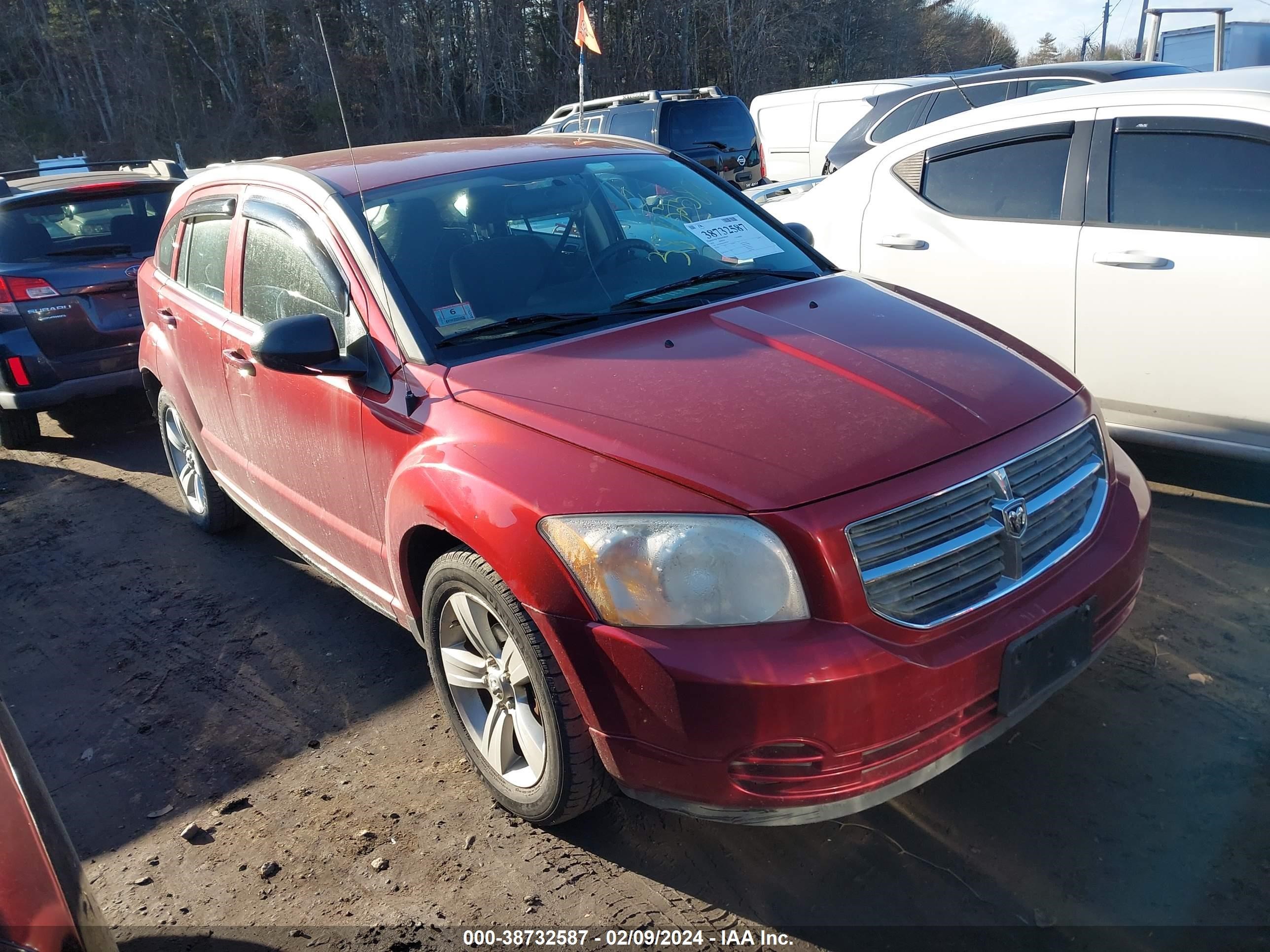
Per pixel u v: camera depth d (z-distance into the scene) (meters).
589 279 3.29
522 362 2.82
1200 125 4.05
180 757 3.30
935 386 2.56
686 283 3.37
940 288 4.88
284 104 41.25
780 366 2.67
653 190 3.76
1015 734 2.95
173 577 4.71
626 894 2.51
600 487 2.31
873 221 5.17
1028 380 2.69
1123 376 4.26
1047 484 2.49
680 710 2.17
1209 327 3.94
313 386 3.25
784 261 3.63
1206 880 2.38
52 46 45.75
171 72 44.88
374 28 40.16
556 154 3.77
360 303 3.08
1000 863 2.48
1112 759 2.81
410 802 2.94
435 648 2.93
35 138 44.47
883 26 49.06
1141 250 4.11
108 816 3.04
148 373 5.11
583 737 2.44
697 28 46.06
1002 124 4.71
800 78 47.38
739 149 13.86
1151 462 4.81
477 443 2.58
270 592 4.44
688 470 2.26
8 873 1.45
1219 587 3.66
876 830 2.63
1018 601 2.37
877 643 2.15
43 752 3.42
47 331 6.38
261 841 2.84
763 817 2.23
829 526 2.14
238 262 3.82
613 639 2.23
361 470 3.09
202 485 4.91
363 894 2.60
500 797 2.82
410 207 3.29
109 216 6.79
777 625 2.16
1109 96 4.36
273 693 3.62
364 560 3.30
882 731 2.15
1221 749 2.81
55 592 4.68
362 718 3.40
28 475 6.49
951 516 2.29
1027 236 4.51
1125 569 2.58
